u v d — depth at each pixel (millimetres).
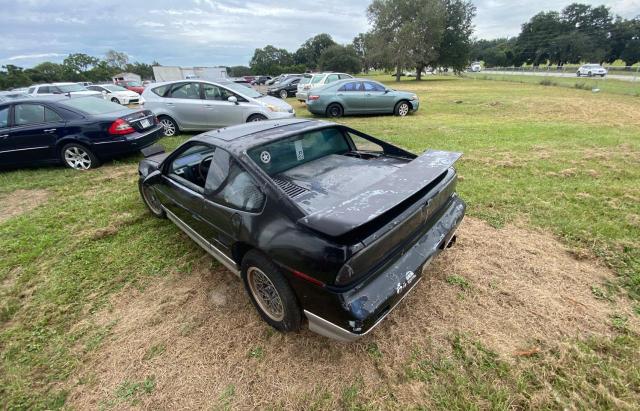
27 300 2904
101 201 4820
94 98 6789
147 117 6871
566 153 6160
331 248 1805
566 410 1824
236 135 2844
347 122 10664
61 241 3789
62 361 2311
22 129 6055
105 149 6184
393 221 2025
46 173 6246
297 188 2529
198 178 3252
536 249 3238
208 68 39094
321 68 71062
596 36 81188
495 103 13992
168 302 2812
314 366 2184
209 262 3324
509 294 2678
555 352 2156
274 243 2059
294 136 2963
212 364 2234
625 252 3098
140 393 2070
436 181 2537
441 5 42625
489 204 4211
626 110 11531
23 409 2016
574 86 21766
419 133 8422
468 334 2330
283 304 2217
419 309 2574
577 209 3953
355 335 1894
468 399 1905
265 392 2037
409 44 41500
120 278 3131
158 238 3783
